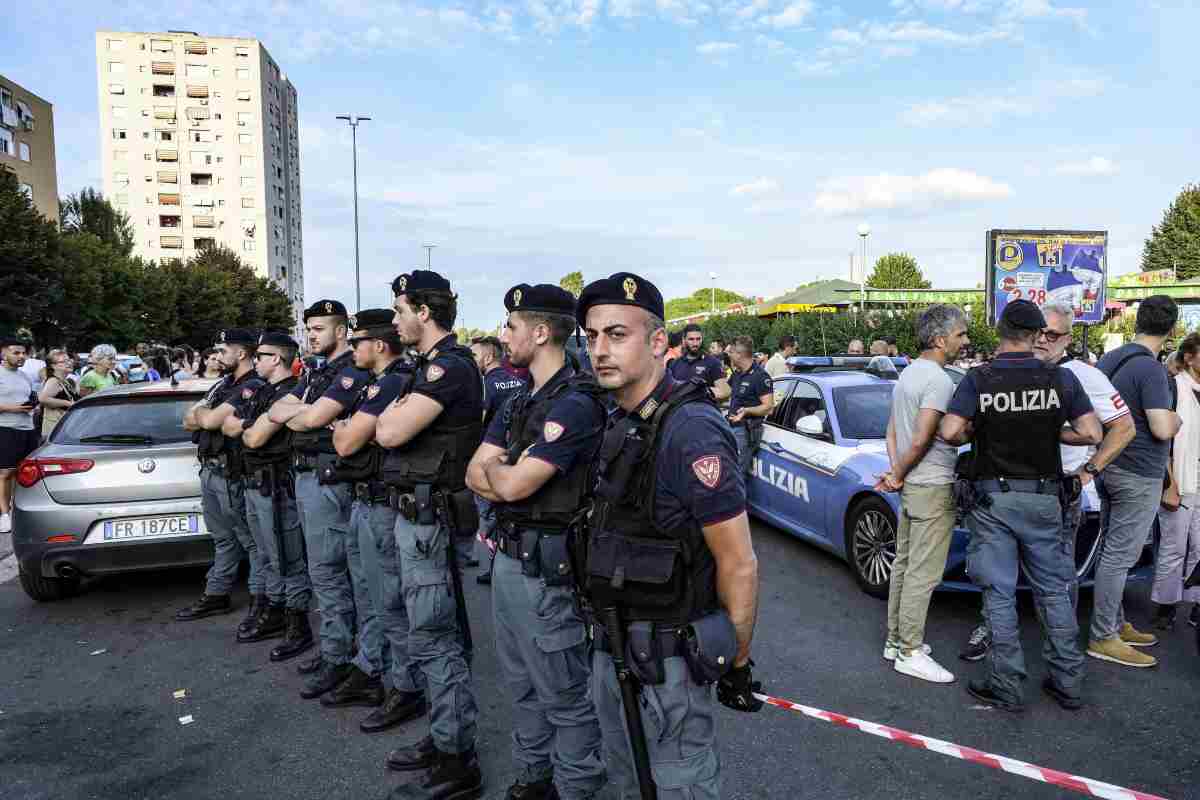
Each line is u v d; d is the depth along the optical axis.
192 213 89.81
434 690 2.85
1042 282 17.23
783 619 4.53
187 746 3.24
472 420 2.95
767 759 3.04
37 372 9.38
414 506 2.83
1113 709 3.35
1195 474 4.07
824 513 5.40
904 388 3.78
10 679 3.94
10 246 26.92
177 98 88.62
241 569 5.83
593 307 1.82
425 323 2.92
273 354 4.15
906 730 3.24
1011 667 3.34
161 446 4.94
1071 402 3.28
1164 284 28.36
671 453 1.72
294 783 2.95
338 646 3.66
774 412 6.59
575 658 2.47
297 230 108.94
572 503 2.35
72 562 4.71
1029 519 3.30
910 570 3.73
